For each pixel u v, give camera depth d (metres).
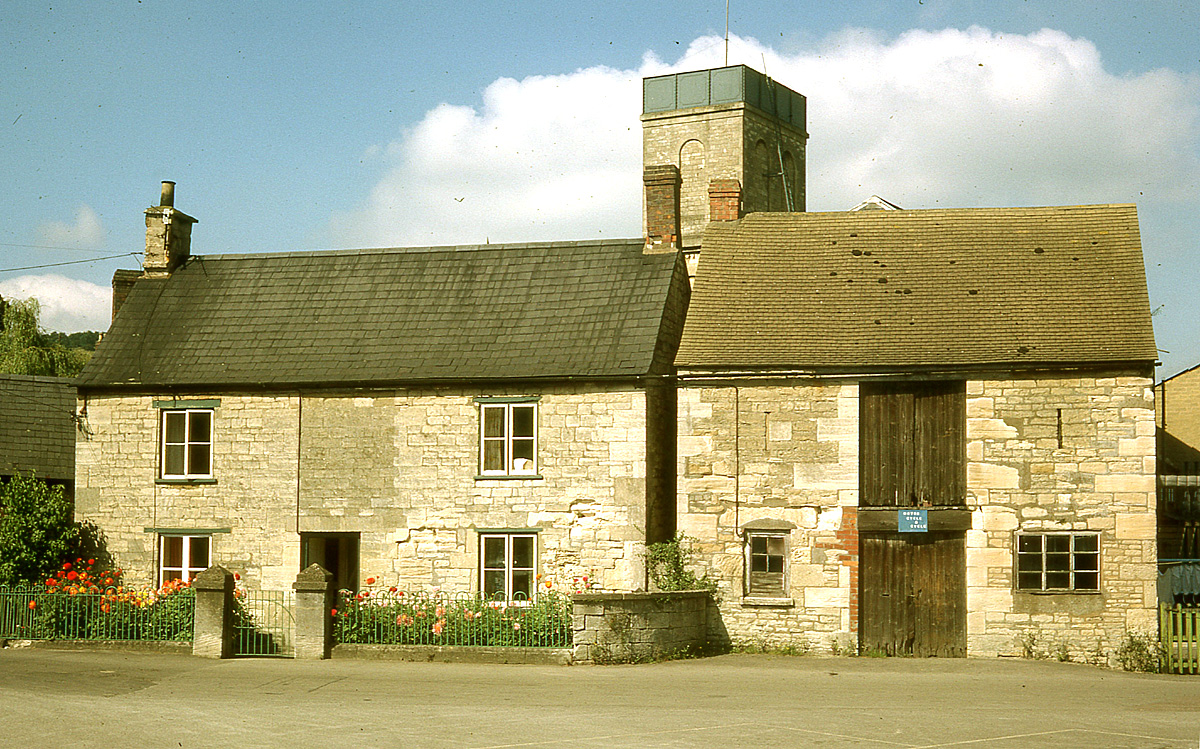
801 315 23.78
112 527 25.66
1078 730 13.42
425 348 25.06
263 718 14.15
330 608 21.20
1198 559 23.80
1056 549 21.64
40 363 45.28
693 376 23.08
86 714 14.36
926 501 22.11
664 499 24.39
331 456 24.81
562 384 23.81
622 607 20.38
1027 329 22.55
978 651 21.64
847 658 21.53
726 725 13.70
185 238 28.73
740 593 22.53
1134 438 21.52
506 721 13.97
